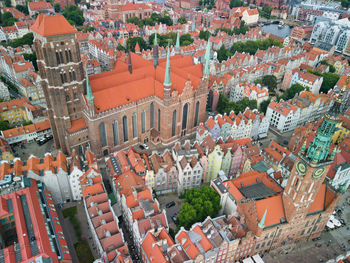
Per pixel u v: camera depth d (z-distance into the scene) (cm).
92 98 11356
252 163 11825
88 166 10944
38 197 9731
